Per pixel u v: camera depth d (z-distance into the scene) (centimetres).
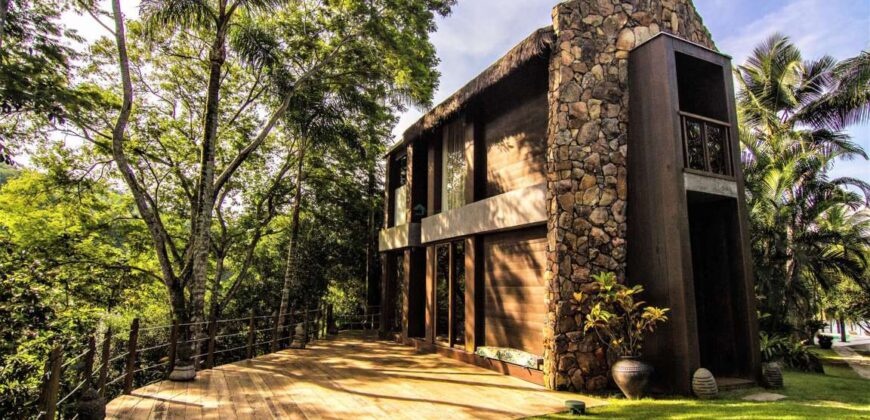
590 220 643
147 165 1359
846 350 1585
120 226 1359
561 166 641
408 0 1042
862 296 1795
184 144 1412
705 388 548
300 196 1476
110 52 1201
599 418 466
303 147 1330
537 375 645
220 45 926
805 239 1275
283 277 1622
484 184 889
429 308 991
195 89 1394
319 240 1634
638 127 662
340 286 1711
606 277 596
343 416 480
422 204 1136
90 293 1184
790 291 1151
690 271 584
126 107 909
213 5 959
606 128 670
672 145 607
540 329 687
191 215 1361
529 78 778
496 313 792
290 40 1166
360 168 1669
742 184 673
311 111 1162
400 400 548
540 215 673
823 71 1433
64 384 686
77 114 924
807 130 1426
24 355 669
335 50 1095
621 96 685
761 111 1432
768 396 571
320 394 577
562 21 665
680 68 718
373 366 786
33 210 1198
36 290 705
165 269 995
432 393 585
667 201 605
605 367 619
